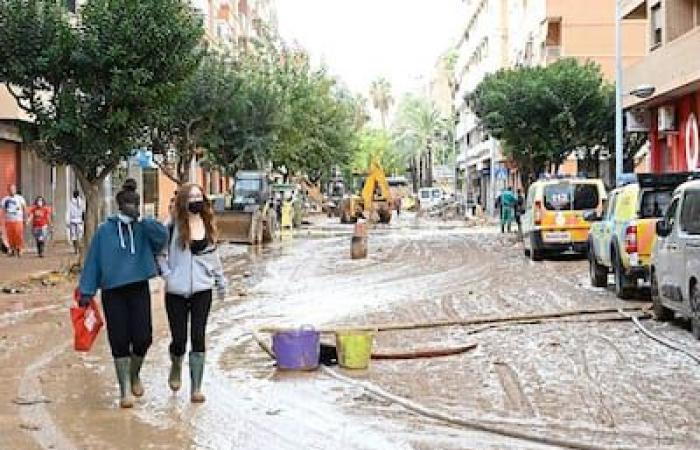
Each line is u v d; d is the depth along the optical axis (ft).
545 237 94.12
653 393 33.50
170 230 33.27
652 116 123.34
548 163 152.35
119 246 32.30
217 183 247.50
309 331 39.22
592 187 95.09
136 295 32.68
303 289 70.64
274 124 158.92
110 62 76.74
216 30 246.68
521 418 30.14
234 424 29.99
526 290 67.87
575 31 188.34
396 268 88.63
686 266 45.57
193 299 33.35
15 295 67.92
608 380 35.83
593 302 59.88
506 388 34.73
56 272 80.94
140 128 80.94
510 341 45.32
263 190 140.97
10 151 120.67
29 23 76.18
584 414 30.58
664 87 106.11
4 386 36.17
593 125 145.18
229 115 145.69
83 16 77.87
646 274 59.06
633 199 60.08
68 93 77.25
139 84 77.15
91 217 82.17
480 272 83.35
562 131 145.28
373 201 213.87
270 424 29.94
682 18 111.86
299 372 38.63
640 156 160.04
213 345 45.75
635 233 58.80
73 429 29.50
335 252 112.88
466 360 40.57
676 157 116.37
